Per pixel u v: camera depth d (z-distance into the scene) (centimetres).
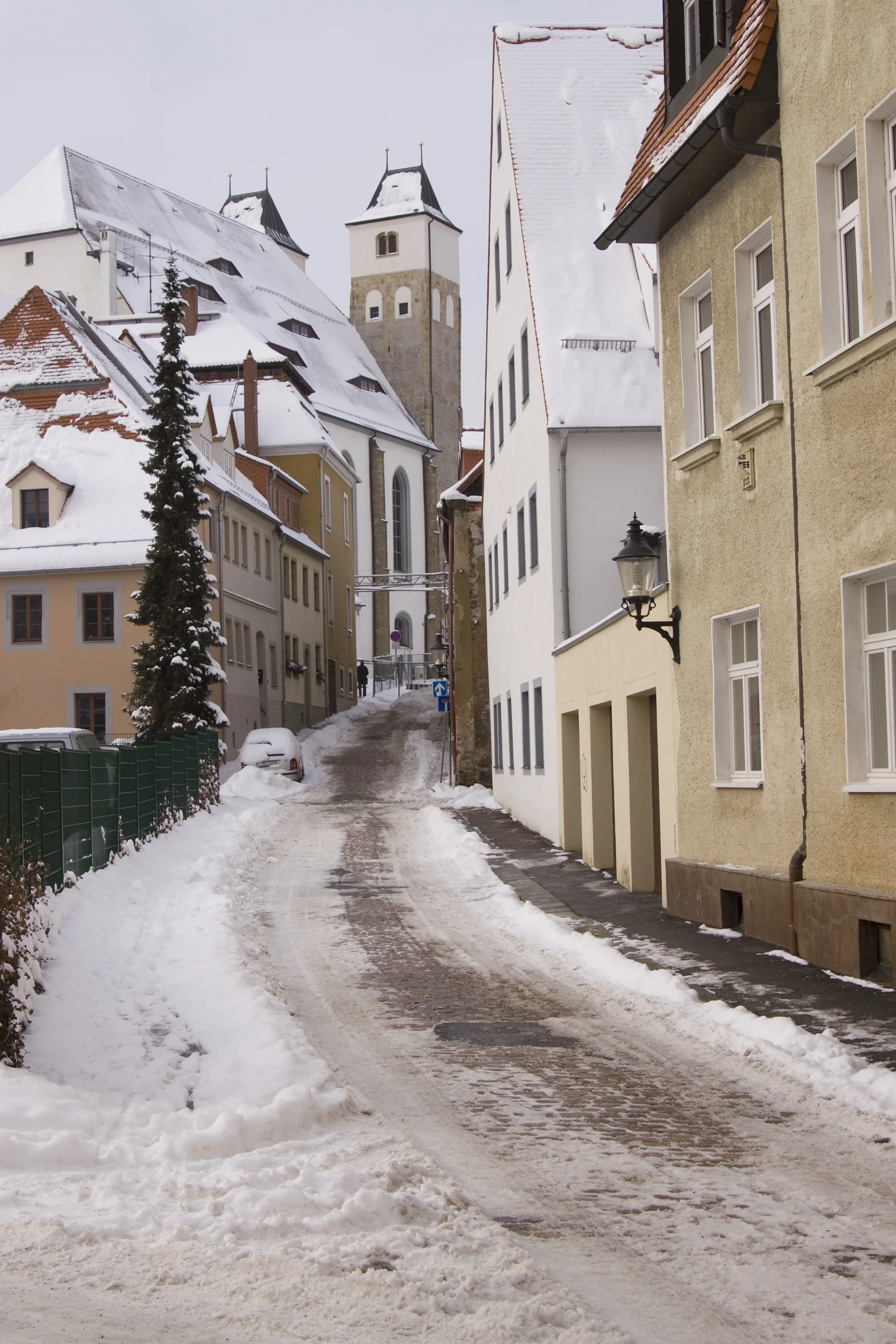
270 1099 775
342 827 2995
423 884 2025
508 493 3177
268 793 3959
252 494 5528
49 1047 955
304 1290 489
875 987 1090
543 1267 532
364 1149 683
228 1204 573
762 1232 571
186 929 1517
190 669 3744
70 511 4534
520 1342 450
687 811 1588
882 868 1120
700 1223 584
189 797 2962
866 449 1130
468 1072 893
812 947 1216
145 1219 561
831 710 1200
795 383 1252
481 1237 552
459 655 3984
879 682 1148
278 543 5731
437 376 11988
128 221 9062
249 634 5241
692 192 1489
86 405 4862
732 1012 1008
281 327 9956
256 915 1733
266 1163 651
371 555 9738
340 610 7288
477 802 3566
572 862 2250
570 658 2331
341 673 7256
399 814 3316
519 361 2973
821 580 1209
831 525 1191
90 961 1288
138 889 1856
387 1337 451
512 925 1603
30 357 5000
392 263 11919
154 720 3728
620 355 2667
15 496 4538
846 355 1144
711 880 1479
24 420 4844
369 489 9788
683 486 1568
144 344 6488
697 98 1456
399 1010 1116
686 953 1319
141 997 1151
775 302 1312
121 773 2189
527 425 2853
